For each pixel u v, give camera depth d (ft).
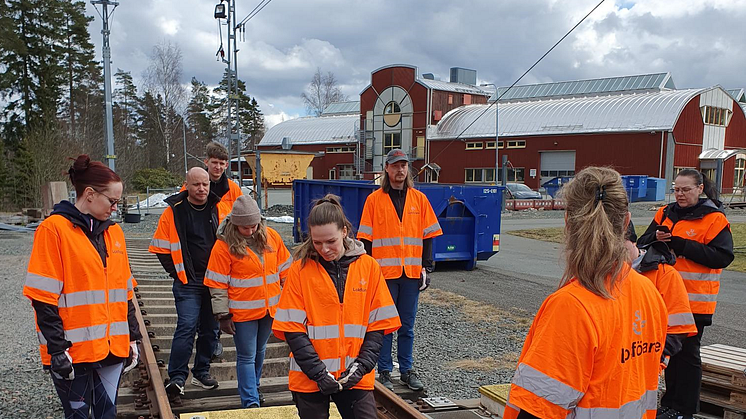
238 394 16.89
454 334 25.32
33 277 9.93
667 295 12.03
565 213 6.82
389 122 171.22
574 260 6.40
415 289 17.30
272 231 15.29
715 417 15.10
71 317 10.37
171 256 15.70
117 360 11.23
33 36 139.33
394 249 16.87
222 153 17.42
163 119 215.51
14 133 136.98
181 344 15.74
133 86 235.20
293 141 210.59
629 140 131.03
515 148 148.56
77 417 10.58
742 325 27.07
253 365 14.70
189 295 15.94
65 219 10.38
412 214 16.98
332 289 10.02
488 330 25.96
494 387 16.22
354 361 10.00
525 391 6.20
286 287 10.19
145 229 68.03
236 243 14.24
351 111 230.27
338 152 198.59
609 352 6.14
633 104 136.15
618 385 6.22
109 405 11.22
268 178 99.66
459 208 41.57
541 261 47.26
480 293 34.42
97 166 10.68
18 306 29.84
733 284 37.91
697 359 13.85
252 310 14.53
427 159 164.04
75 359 10.41
